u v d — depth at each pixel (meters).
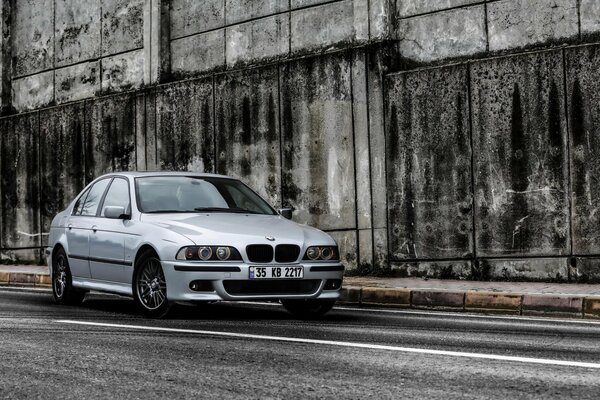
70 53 20.89
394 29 15.07
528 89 13.30
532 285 12.53
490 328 9.00
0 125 21.66
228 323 9.31
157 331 8.47
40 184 20.69
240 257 9.44
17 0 22.30
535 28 13.51
